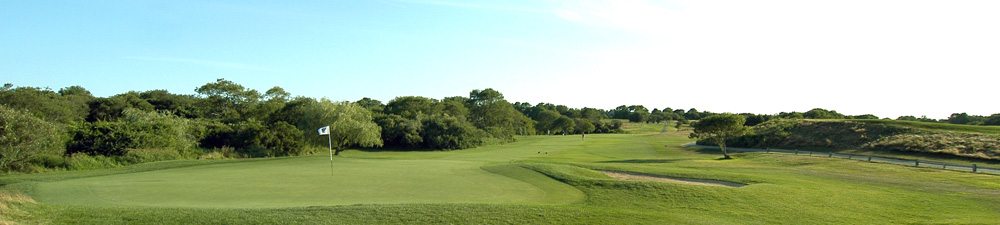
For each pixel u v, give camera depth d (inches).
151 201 684.7
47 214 534.9
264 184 865.5
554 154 2327.8
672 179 1037.8
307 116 2448.3
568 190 836.6
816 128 2773.1
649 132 5541.3
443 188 839.7
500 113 4333.2
